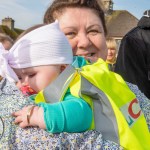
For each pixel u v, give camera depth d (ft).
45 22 9.85
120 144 6.63
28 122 6.52
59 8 9.47
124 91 7.38
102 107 6.86
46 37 7.23
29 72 7.20
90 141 6.54
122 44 12.94
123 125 6.69
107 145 6.57
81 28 9.21
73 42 9.18
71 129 6.49
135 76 12.50
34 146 6.46
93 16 9.39
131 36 12.81
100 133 6.66
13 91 7.19
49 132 6.48
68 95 6.89
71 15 9.25
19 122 6.63
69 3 9.32
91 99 6.89
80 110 6.53
